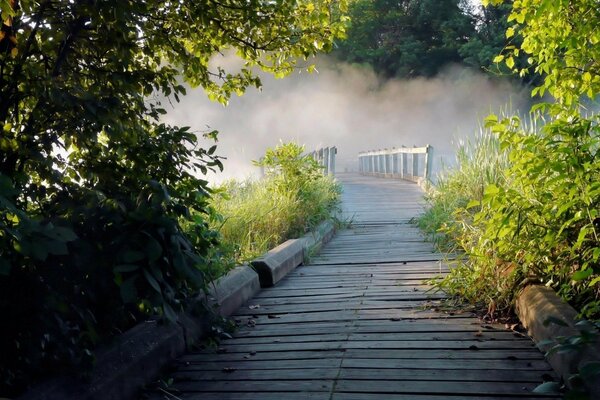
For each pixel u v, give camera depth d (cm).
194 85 454
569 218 421
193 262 342
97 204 325
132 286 302
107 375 340
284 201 910
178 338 418
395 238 909
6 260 251
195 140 376
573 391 265
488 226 464
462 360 381
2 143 316
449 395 330
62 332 316
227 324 474
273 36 442
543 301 411
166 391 359
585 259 420
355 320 486
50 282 306
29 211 339
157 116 376
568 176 394
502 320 459
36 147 329
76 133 336
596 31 434
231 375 382
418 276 638
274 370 385
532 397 322
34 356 310
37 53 346
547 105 433
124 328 412
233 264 587
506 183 643
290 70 479
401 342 423
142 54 423
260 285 632
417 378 356
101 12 325
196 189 394
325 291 598
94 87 345
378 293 573
